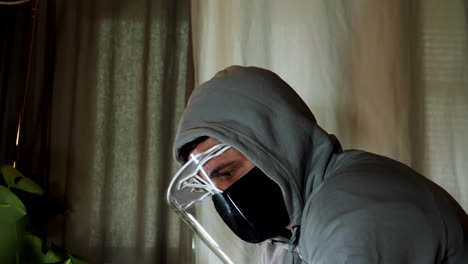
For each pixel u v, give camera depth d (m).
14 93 1.79
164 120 1.77
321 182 0.84
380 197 0.69
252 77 0.90
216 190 0.88
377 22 1.66
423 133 1.65
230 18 1.65
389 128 1.62
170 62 1.80
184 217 0.94
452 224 0.73
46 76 1.79
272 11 1.66
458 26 1.70
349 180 0.73
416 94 1.66
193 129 0.87
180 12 1.83
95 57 1.78
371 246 0.63
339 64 1.64
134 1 1.82
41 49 1.79
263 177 0.87
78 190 1.72
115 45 1.79
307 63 1.64
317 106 1.63
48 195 1.61
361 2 1.66
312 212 0.72
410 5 1.70
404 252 0.65
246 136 0.83
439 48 1.69
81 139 1.74
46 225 1.69
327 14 1.65
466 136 1.65
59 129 1.74
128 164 1.75
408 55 1.66
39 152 1.75
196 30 1.67
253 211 0.87
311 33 1.65
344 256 0.63
